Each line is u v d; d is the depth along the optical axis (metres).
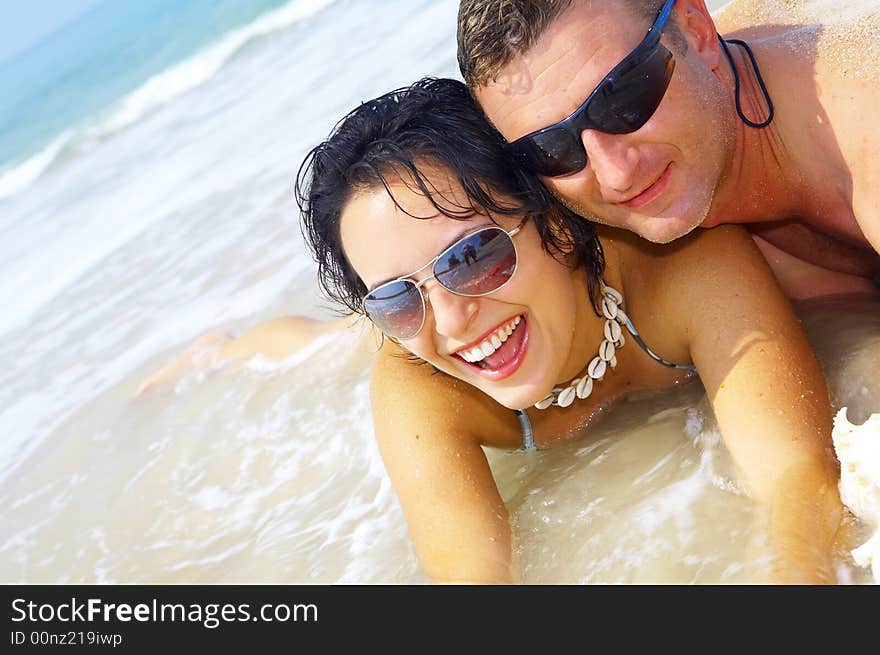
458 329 0.72
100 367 1.55
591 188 0.75
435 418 0.82
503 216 0.72
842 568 0.62
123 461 1.23
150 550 1.02
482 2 0.71
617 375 0.90
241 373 1.31
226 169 2.30
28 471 1.31
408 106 0.73
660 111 0.72
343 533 0.92
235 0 5.44
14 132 5.47
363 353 1.21
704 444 0.82
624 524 0.77
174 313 1.62
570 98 0.71
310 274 1.51
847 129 0.75
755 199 0.83
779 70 0.79
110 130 4.39
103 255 2.17
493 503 0.80
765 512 0.70
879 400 0.77
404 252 0.71
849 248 0.91
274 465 1.08
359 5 3.68
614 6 0.71
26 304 2.09
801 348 0.77
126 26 7.05
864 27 0.77
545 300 0.75
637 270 0.85
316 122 2.16
